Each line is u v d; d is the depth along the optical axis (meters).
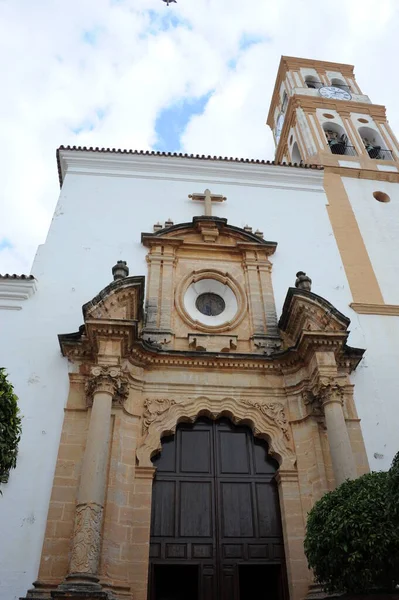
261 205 16.66
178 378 11.93
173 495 10.75
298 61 26.53
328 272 14.98
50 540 9.34
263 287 14.02
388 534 7.21
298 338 11.68
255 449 11.55
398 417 12.01
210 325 13.20
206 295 14.33
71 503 9.77
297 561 9.92
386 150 20.88
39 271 13.41
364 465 10.99
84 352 11.61
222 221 15.06
